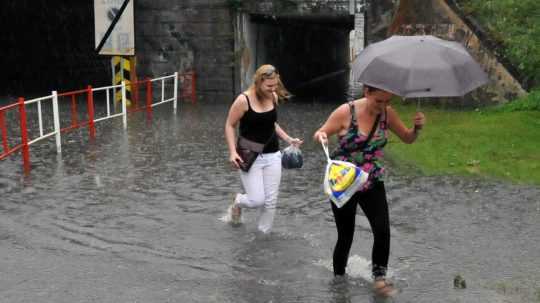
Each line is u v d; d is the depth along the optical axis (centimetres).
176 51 2241
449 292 572
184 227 772
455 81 499
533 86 1728
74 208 853
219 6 2192
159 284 593
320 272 625
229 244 711
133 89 2197
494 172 1044
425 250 689
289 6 2155
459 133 1340
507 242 714
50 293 569
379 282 578
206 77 2241
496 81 1759
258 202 728
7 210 839
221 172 1082
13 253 674
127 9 2027
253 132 721
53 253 676
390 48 523
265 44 2505
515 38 1688
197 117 1825
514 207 854
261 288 584
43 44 2608
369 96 543
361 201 579
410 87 496
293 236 741
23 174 1060
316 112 1970
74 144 1355
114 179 1027
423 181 1002
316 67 3294
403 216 817
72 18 2722
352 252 684
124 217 813
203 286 589
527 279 604
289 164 698
